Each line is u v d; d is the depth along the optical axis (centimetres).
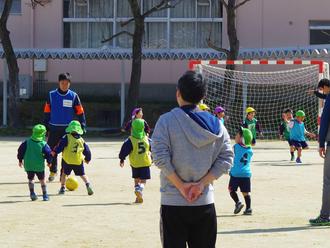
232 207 1498
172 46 5238
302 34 5059
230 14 4159
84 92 5231
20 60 5191
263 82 4219
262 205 1527
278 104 4206
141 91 5203
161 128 715
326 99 1268
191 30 5219
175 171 713
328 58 4306
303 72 4225
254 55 4544
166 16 5222
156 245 1095
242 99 4091
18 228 1243
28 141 1588
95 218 1349
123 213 1409
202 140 707
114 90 5206
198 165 712
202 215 709
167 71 5178
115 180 1973
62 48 5031
